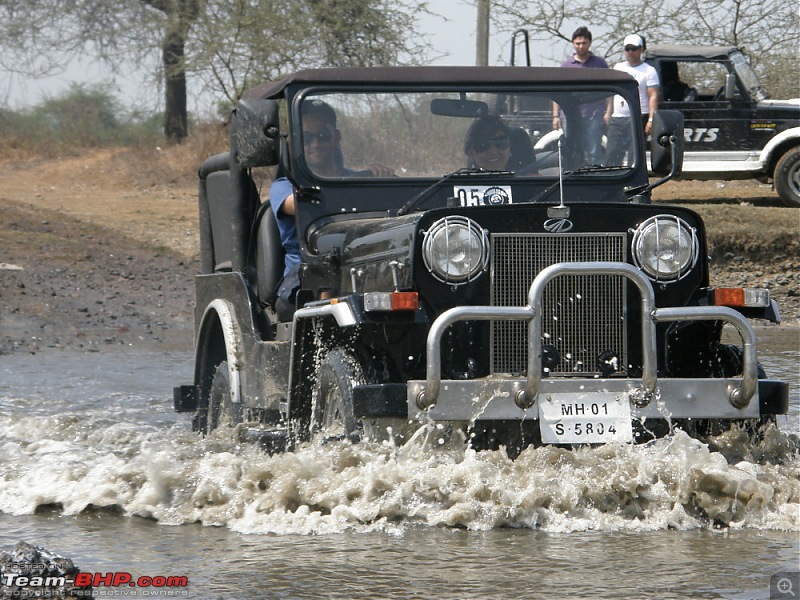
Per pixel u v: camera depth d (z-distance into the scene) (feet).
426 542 37.14
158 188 200.64
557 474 40.11
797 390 68.80
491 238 42.83
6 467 48.34
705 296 44.50
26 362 88.12
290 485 40.93
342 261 47.29
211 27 213.87
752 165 138.21
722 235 122.93
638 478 40.22
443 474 40.11
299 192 50.24
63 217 158.20
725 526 39.63
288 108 50.93
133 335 104.22
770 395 43.57
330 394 44.75
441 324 40.04
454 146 51.60
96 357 91.35
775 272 120.57
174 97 242.58
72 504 42.86
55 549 36.76
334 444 41.96
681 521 39.55
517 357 43.16
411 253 42.27
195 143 215.10
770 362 81.46
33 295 117.80
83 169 214.69
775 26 186.70
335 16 210.38
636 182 51.88
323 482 40.91
